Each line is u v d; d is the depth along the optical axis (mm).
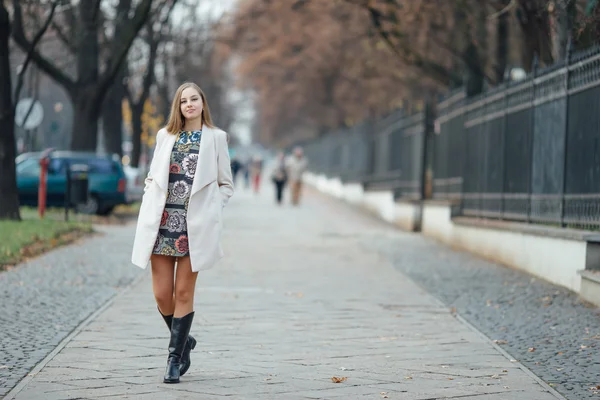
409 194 32969
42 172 28094
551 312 12773
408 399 7902
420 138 31125
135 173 40688
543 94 17328
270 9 40562
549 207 16859
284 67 62250
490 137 21453
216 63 55719
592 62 14789
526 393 8164
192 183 8461
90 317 11906
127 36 31141
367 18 33906
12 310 12203
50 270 16453
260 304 13375
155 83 47781
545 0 19141
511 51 31031
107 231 25922
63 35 32625
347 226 32312
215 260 8500
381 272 17750
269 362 9406
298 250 22188
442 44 28359
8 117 24234
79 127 33094
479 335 11070
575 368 9227
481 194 22297
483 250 21203
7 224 22750
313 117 79000
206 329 11266
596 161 14531
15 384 8266
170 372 8391
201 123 8680
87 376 8594
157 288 8648
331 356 9734
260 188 77562
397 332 11242
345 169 56625
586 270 14000
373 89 53219
